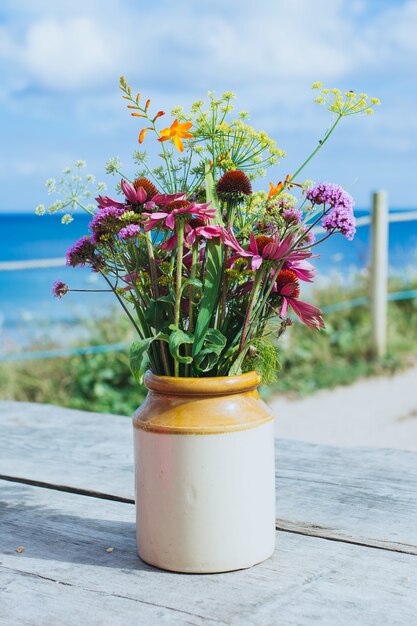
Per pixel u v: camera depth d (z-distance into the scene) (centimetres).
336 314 811
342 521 170
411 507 177
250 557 147
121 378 655
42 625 128
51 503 186
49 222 4803
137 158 151
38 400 643
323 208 144
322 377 686
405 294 859
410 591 137
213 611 130
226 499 144
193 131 150
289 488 192
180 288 142
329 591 137
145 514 149
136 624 127
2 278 2234
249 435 146
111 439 237
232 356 149
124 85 146
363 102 146
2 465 213
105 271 153
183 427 143
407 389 659
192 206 138
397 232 4003
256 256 141
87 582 143
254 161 151
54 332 741
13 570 149
